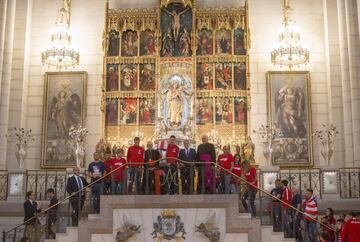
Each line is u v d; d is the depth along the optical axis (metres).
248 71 29.81
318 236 18.69
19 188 25.80
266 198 21.05
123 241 18.52
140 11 30.59
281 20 31.38
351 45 28.77
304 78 30.33
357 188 26.91
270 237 18.50
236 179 19.98
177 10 30.69
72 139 29.80
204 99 29.77
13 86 30.02
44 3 31.86
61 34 30.45
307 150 29.42
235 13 30.52
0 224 25.31
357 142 27.67
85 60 31.11
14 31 30.70
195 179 19.80
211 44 30.34
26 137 29.72
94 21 31.56
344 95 28.89
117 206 18.70
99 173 20.09
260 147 29.53
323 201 24.84
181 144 28.47
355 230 16.22
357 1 27.58
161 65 29.86
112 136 29.50
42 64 31.05
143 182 19.83
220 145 28.86
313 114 30.17
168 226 18.59
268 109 29.97
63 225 20.19
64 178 28.62
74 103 30.31
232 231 18.48
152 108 29.70
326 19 30.70
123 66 30.33
